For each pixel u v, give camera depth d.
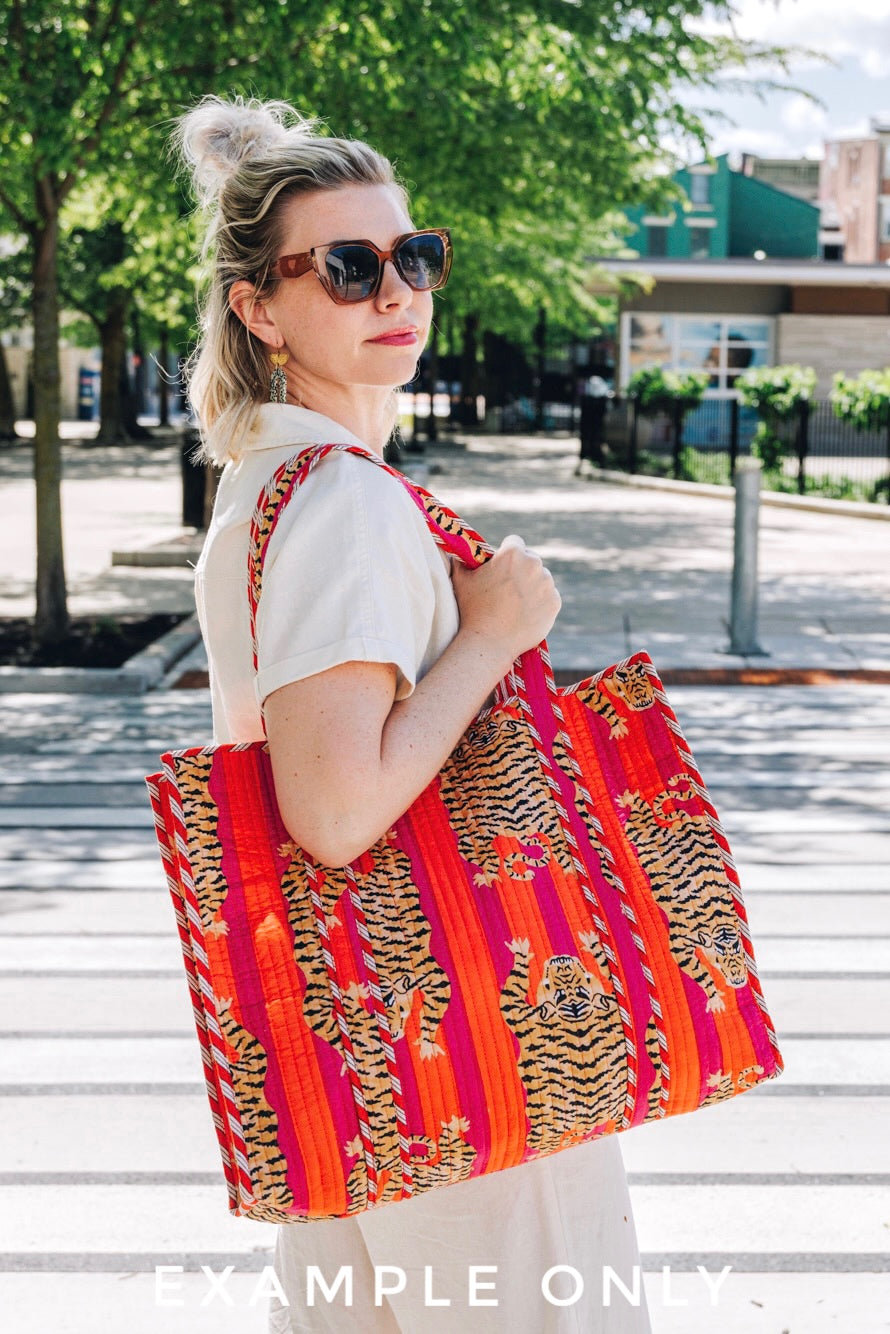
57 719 7.23
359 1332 1.53
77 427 48.88
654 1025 1.30
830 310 34.56
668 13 9.96
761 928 4.19
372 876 1.27
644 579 12.16
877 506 18.17
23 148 8.91
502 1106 1.25
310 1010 1.23
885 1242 2.59
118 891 4.59
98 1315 2.39
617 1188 1.50
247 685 1.40
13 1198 2.77
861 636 9.27
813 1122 3.06
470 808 1.30
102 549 14.60
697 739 6.67
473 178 10.61
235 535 1.38
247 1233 2.65
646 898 1.33
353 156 1.40
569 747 1.34
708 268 33.78
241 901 1.25
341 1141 1.22
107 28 8.31
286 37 8.34
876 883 4.59
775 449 21.73
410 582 1.29
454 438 38.19
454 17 8.48
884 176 69.44
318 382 1.43
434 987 1.25
